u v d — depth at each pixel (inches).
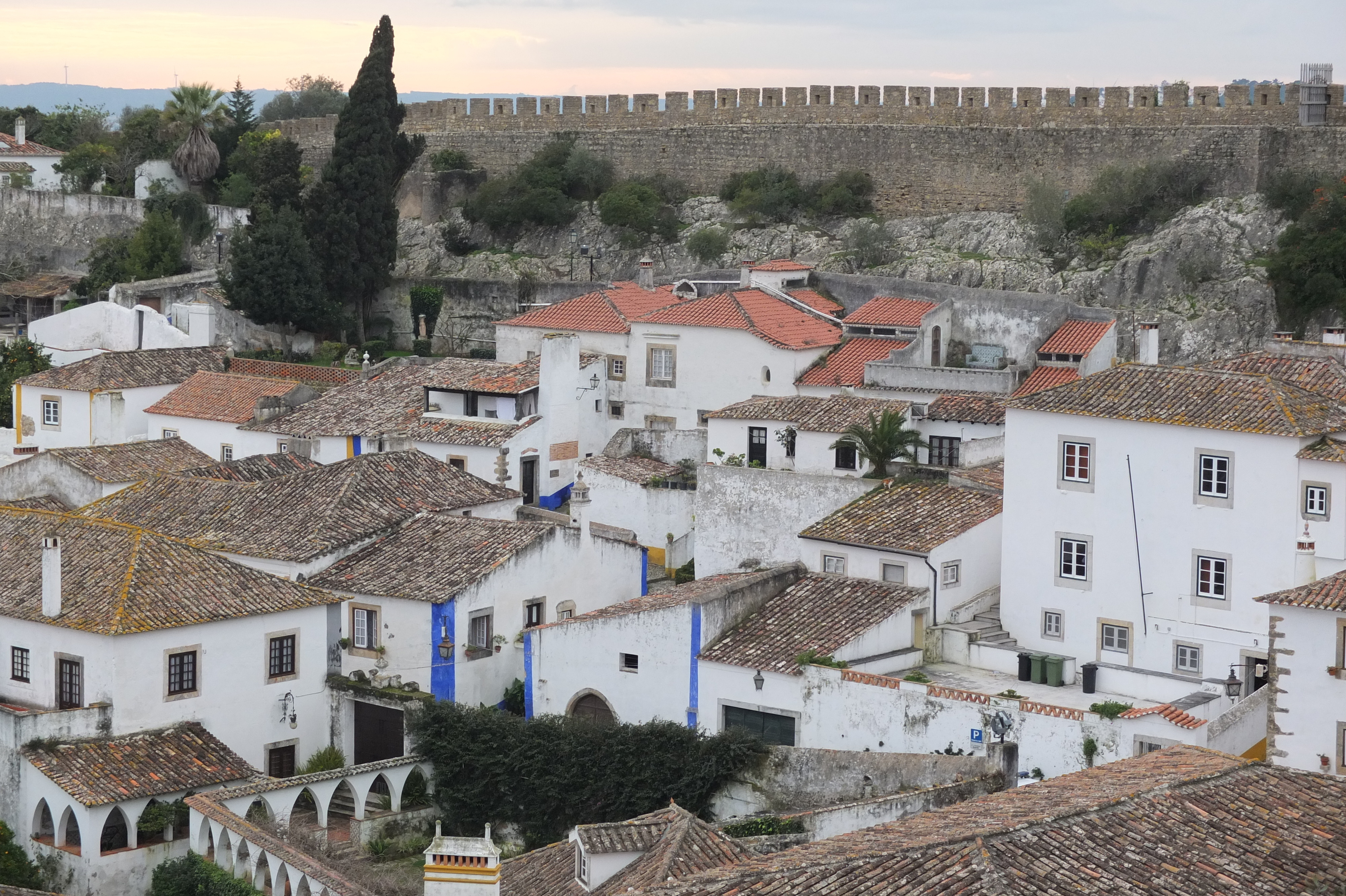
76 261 4421.8
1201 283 3142.2
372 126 3725.4
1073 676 1892.2
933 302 2994.6
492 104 4382.4
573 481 2849.4
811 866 1095.0
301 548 2133.4
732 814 1781.5
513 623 2105.1
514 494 2420.0
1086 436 1907.0
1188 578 1850.4
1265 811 1180.5
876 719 1759.4
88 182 4736.7
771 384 2837.1
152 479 2380.7
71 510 2464.3
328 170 3740.2
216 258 4293.8
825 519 2111.2
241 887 1596.9
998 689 1830.7
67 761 1759.4
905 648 1927.9
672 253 3838.6
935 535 2006.6
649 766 1801.2
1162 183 3405.5
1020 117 3668.8
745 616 1943.9
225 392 3070.9
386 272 3777.1
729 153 4013.3
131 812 1732.3
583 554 2202.3
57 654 1865.2
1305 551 1758.1
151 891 1715.1
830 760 1720.0
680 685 1904.5
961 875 1061.8
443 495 2337.6
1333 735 1513.3
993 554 2041.1
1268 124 3395.7
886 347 2886.3
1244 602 1815.9
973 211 3703.3
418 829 1857.8
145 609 1865.2
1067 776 1337.4
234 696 1923.0
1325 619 1513.3
